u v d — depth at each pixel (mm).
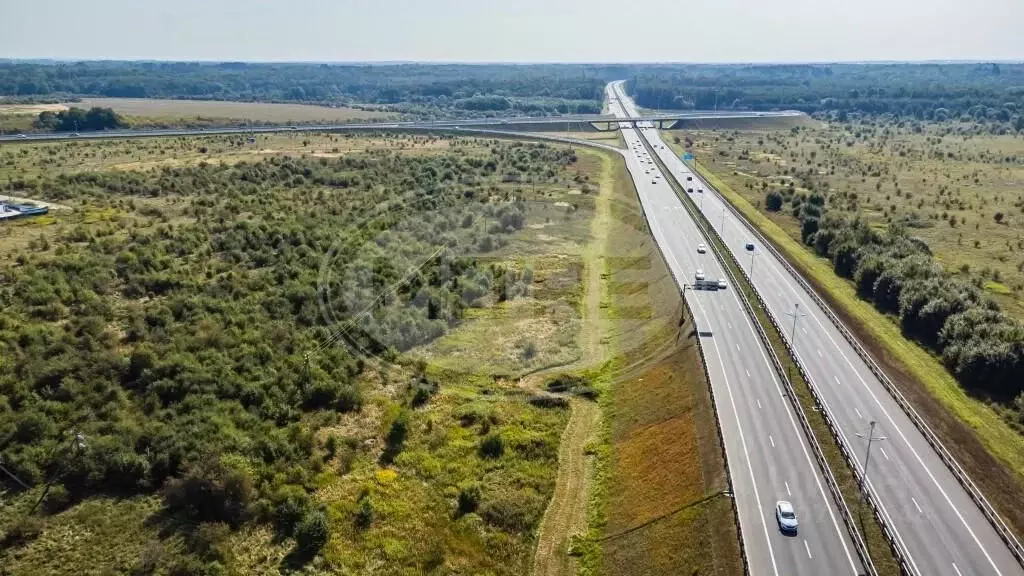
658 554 53562
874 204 167250
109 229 116438
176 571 52500
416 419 71562
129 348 79812
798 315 89875
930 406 70875
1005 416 74000
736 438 62250
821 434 63406
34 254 103375
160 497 60719
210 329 82438
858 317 95625
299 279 90438
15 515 57375
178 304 88062
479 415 71625
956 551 50312
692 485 58156
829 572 47844
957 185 191250
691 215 127500
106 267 97875
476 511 61094
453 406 72938
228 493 59719
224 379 74562
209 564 53344
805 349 80625
